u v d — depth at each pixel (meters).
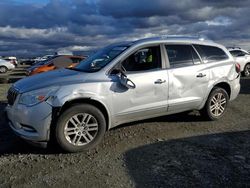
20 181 4.06
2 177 4.18
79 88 4.96
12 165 4.57
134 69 5.57
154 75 5.69
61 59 18.81
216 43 6.90
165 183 3.94
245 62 18.84
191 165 4.48
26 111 4.78
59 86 4.90
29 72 18.95
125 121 5.57
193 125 6.52
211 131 6.13
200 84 6.32
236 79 7.02
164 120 6.86
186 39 6.41
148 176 4.15
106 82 5.20
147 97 5.62
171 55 6.04
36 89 4.86
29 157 4.87
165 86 5.80
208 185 3.88
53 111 4.79
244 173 4.21
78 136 5.02
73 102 5.04
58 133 4.85
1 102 9.63
